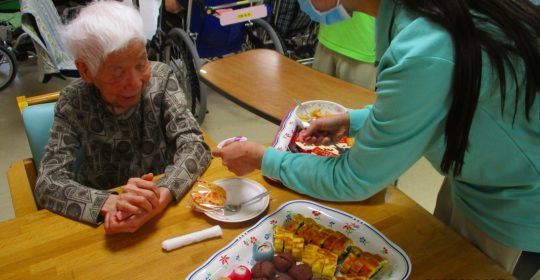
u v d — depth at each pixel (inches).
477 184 32.4
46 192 38.7
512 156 27.9
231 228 36.3
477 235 36.4
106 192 38.2
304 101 60.9
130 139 48.1
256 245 33.4
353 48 76.5
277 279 30.5
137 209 35.1
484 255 34.0
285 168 33.3
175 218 37.1
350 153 29.7
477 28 24.1
